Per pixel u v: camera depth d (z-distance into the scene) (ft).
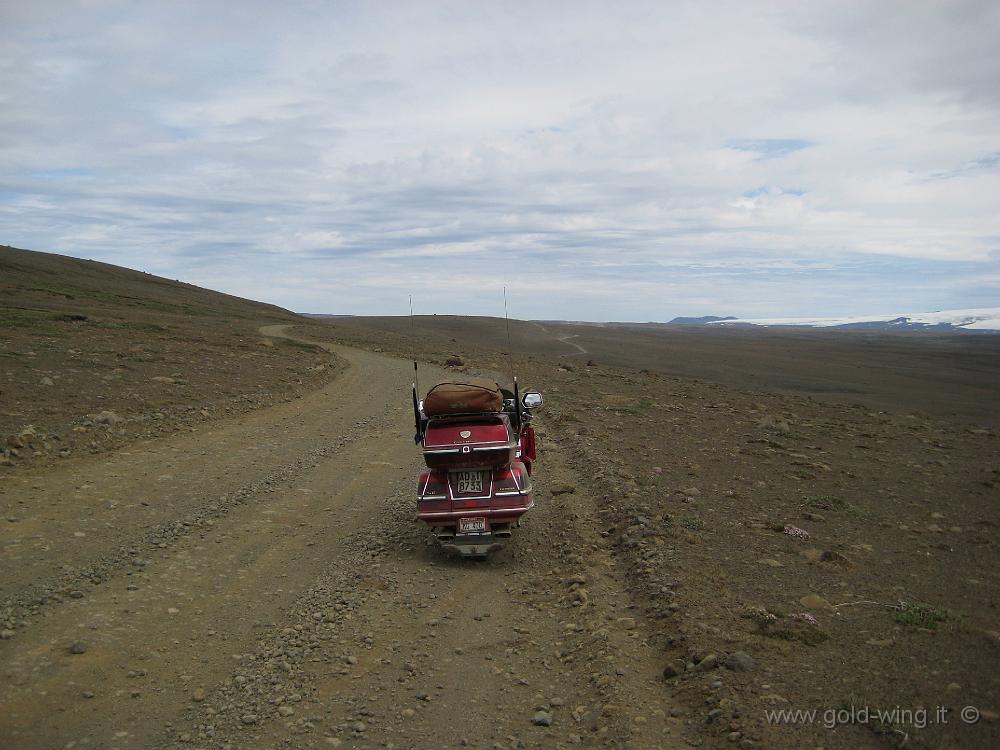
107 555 25.48
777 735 13.42
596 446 47.09
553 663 18.22
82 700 16.03
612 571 24.67
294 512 32.89
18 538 26.53
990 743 12.79
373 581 24.20
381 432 55.77
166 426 50.70
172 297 387.34
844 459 45.62
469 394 27.58
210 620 20.81
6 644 18.45
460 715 15.64
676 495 33.91
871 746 12.95
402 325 515.50
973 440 60.08
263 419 58.85
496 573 25.57
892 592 21.07
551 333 493.36
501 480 26.94
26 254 428.97
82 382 60.64
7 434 41.01
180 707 15.92
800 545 26.09
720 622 19.02
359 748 14.29
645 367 243.60
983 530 28.81
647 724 14.66
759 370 247.70
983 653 16.56
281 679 17.30
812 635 17.76
